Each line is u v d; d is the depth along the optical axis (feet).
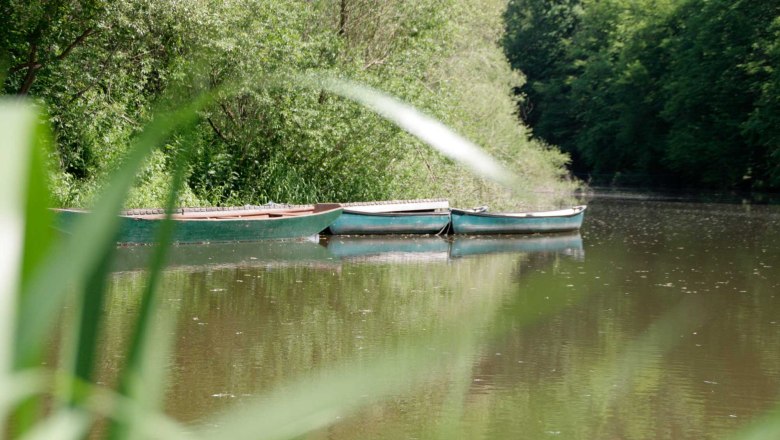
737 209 130.93
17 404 1.47
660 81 194.39
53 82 74.59
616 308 49.98
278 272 62.95
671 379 35.32
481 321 3.58
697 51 174.91
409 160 95.30
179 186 2.19
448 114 91.71
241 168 91.25
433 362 2.56
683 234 94.53
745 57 165.58
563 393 32.78
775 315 48.70
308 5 88.69
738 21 166.91
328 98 87.40
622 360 4.05
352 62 89.04
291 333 42.16
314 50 85.46
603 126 211.82
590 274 63.87
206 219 78.23
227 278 59.16
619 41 221.66
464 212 92.99
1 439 1.53
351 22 95.14
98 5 72.23
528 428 28.63
